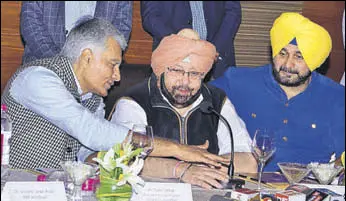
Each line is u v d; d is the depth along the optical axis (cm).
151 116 345
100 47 317
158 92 347
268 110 391
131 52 536
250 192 255
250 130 391
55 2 446
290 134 389
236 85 394
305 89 392
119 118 344
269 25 573
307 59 371
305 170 289
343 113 395
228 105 360
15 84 322
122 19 461
